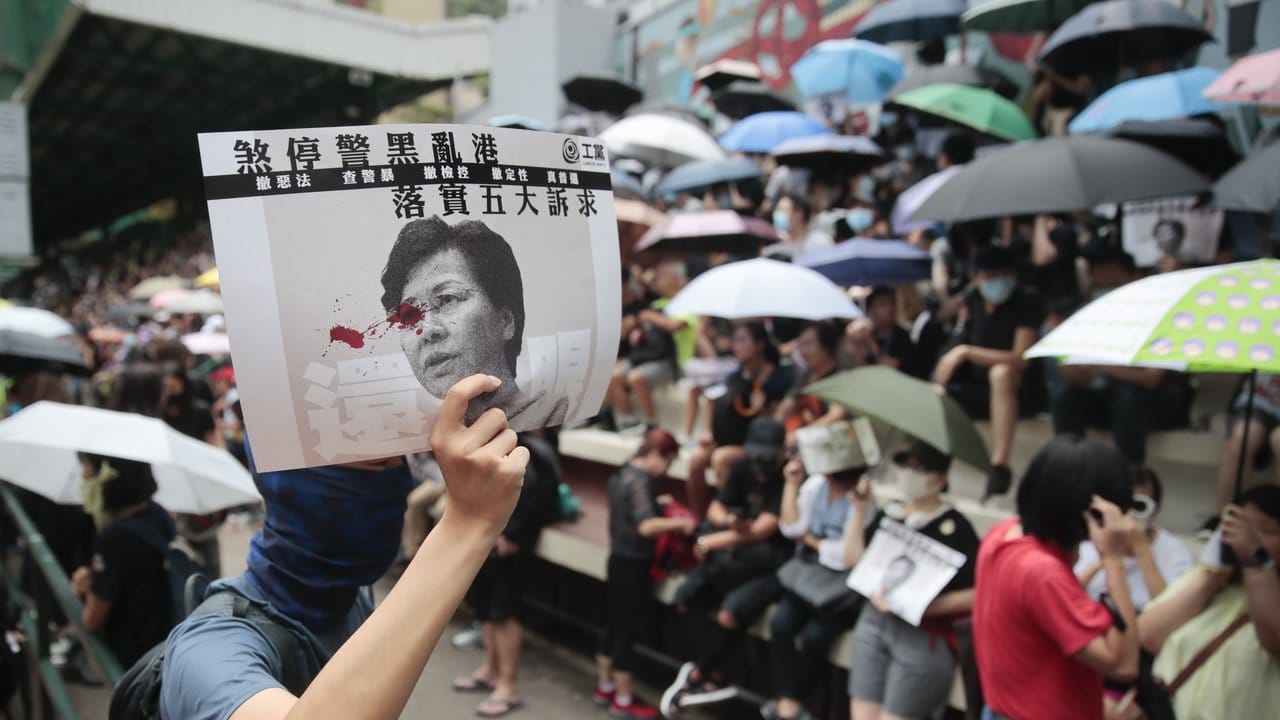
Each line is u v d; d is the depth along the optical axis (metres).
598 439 6.02
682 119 7.84
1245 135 4.66
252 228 0.85
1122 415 3.58
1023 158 3.61
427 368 0.92
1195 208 3.77
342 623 1.22
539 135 1.01
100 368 13.09
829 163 5.73
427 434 0.94
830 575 3.61
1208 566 2.25
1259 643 2.08
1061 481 2.10
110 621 2.93
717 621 4.17
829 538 3.63
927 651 3.14
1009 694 2.19
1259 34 4.69
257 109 22.72
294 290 0.87
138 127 25.73
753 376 4.54
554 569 6.24
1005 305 3.89
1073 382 3.72
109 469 2.93
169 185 36.31
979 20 5.48
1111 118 4.25
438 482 5.69
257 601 1.11
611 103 9.82
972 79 5.38
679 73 11.27
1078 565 2.78
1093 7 4.55
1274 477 3.12
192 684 0.97
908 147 5.93
